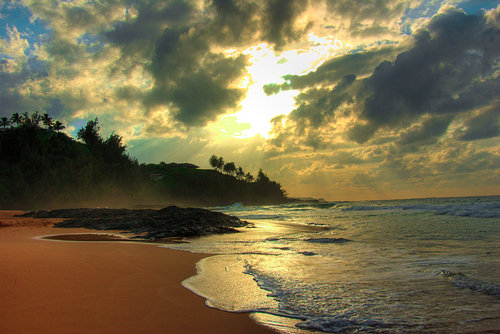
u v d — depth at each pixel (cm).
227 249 882
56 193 6481
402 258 688
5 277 459
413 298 397
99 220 1817
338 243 975
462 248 802
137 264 625
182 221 1512
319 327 298
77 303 351
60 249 795
